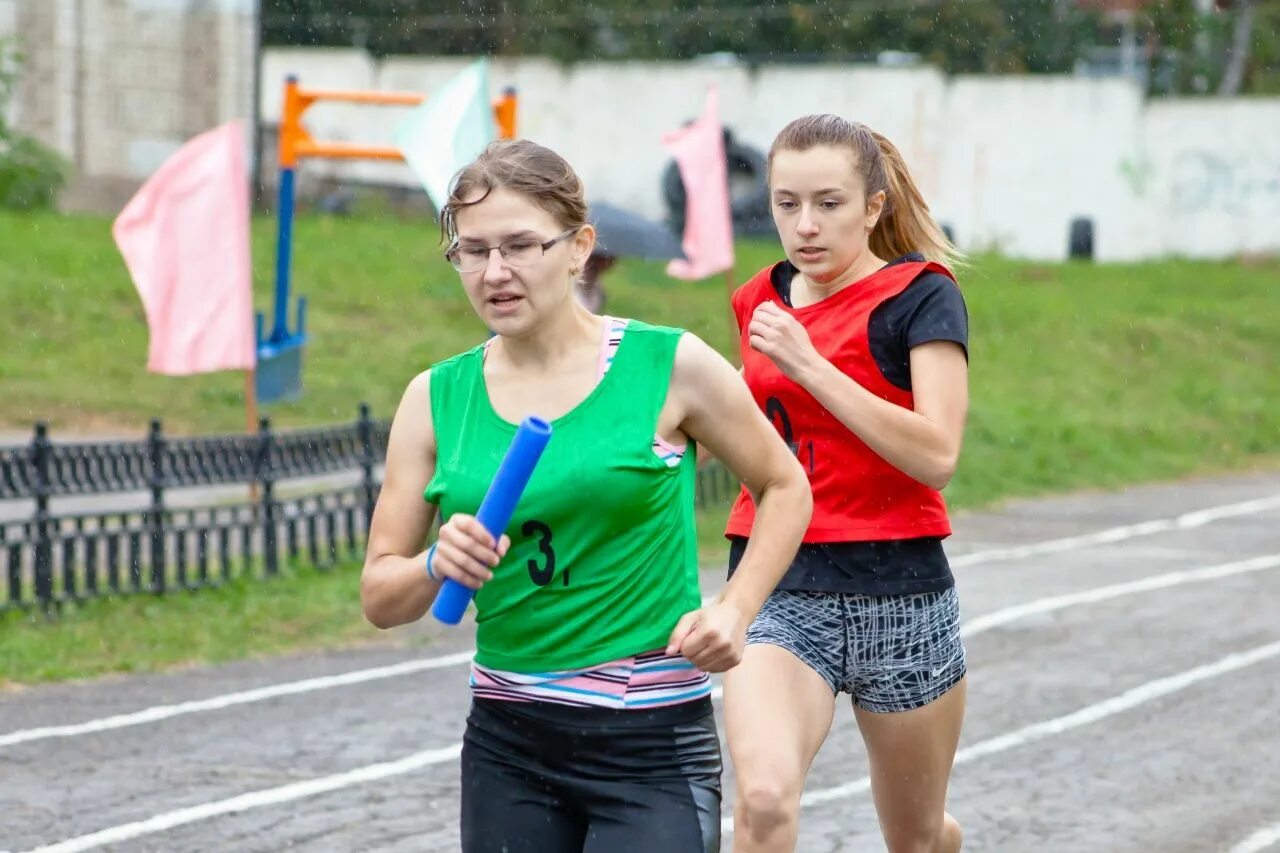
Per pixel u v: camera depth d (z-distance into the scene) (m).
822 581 15.99
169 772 25.22
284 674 32.31
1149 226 130.12
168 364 45.38
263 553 41.03
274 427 64.12
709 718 12.69
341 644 35.28
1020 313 101.25
